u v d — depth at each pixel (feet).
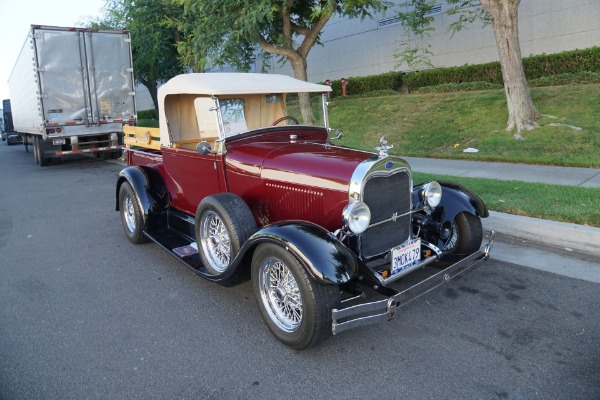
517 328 11.81
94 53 41.86
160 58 66.69
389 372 10.23
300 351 11.21
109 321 13.07
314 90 16.02
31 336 12.35
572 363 10.26
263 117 16.42
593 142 28.04
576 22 42.68
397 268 12.02
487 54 49.70
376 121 44.06
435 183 13.71
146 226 18.29
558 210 18.11
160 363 10.91
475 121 37.06
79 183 36.06
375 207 12.05
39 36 38.88
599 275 14.51
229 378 10.25
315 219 12.62
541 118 32.60
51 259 18.43
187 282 15.70
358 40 61.72
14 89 58.49
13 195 32.17
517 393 9.36
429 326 12.13
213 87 14.23
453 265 12.25
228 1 35.91
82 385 10.16
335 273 9.99
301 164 12.83
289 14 41.81
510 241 17.63
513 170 26.37
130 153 22.54
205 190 16.05
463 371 10.16
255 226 13.12
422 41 54.75
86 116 42.32
